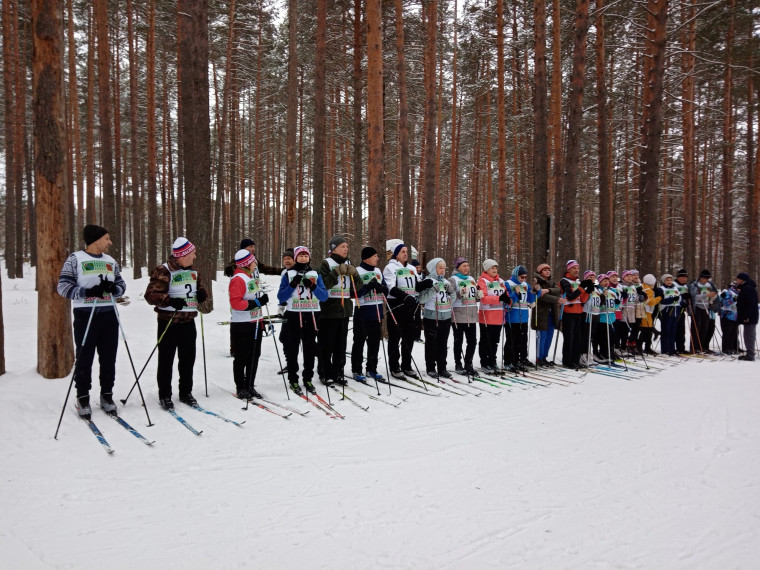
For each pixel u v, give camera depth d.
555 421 5.43
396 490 3.60
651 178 12.60
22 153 20.78
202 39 11.02
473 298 7.73
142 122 24.84
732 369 8.91
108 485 3.56
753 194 21.09
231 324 5.88
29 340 8.18
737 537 3.02
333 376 6.68
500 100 16.78
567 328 8.68
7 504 3.22
